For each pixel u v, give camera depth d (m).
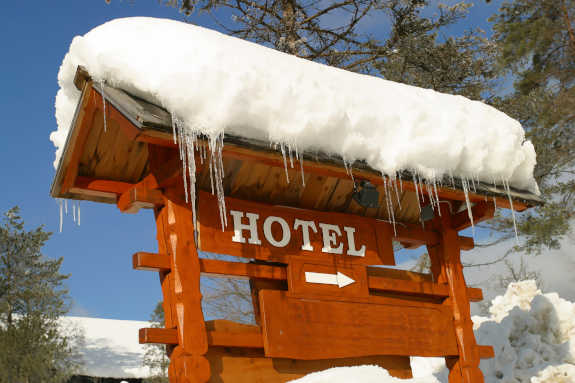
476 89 13.62
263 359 4.49
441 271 5.71
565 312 7.48
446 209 5.85
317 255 4.95
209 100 3.69
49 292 21.03
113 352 25.81
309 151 4.11
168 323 4.19
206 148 3.77
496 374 7.21
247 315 15.44
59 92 4.81
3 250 21.23
